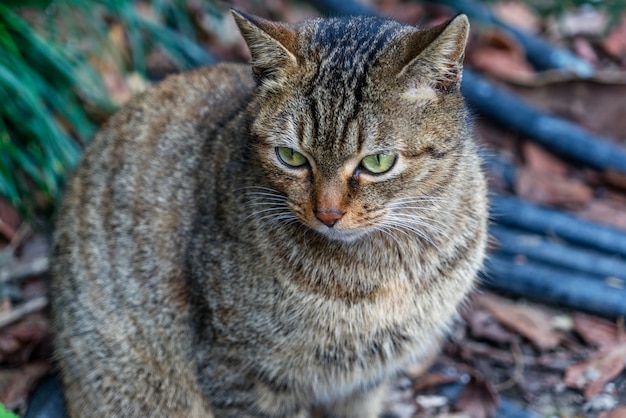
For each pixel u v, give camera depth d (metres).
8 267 5.07
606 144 6.07
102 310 4.05
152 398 4.09
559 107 6.41
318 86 3.31
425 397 4.61
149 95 4.29
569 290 5.05
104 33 5.79
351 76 3.29
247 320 3.66
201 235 3.79
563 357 4.80
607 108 6.31
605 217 5.74
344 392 4.04
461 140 3.52
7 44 5.16
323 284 3.62
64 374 4.25
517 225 5.59
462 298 3.96
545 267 5.29
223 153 3.81
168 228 3.89
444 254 3.69
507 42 6.67
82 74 5.54
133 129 4.16
